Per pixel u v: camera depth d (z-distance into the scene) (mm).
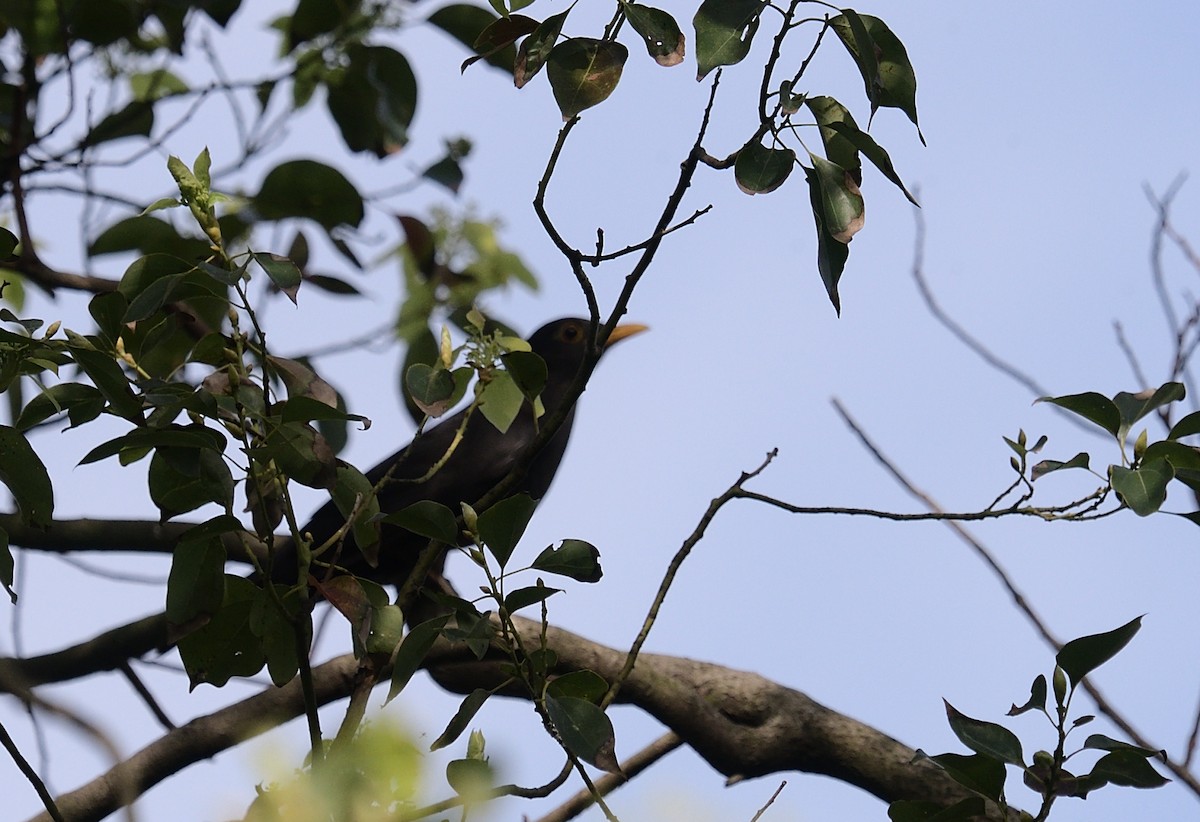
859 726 9492
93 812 7836
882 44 5316
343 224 9570
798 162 5355
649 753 9461
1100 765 5422
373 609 5875
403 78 10133
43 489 5629
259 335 5340
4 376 5324
